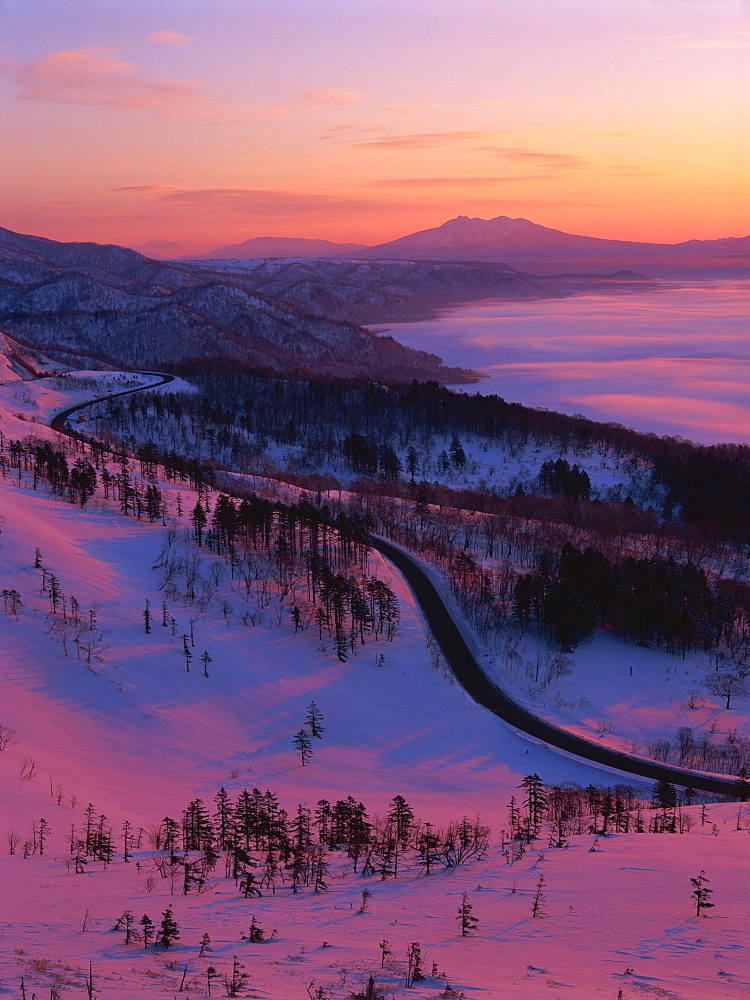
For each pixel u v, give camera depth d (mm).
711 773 99938
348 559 155625
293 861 47812
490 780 91375
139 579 133125
